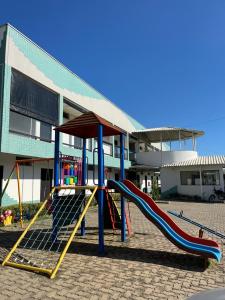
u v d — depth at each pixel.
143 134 29.41
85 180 8.97
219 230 9.80
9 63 11.77
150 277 5.13
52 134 15.11
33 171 15.25
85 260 6.17
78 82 18.00
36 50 13.69
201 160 26.52
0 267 5.68
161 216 6.76
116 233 9.16
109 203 8.69
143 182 33.62
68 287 4.64
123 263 5.96
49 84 14.63
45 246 7.41
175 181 27.00
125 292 4.45
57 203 7.74
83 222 8.81
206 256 5.59
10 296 4.29
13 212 11.24
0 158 13.21
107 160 21.75
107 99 22.97
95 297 4.26
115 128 8.21
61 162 8.97
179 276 5.19
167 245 7.54
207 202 23.06
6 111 11.43
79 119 7.59
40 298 4.22
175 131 27.72
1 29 11.90
